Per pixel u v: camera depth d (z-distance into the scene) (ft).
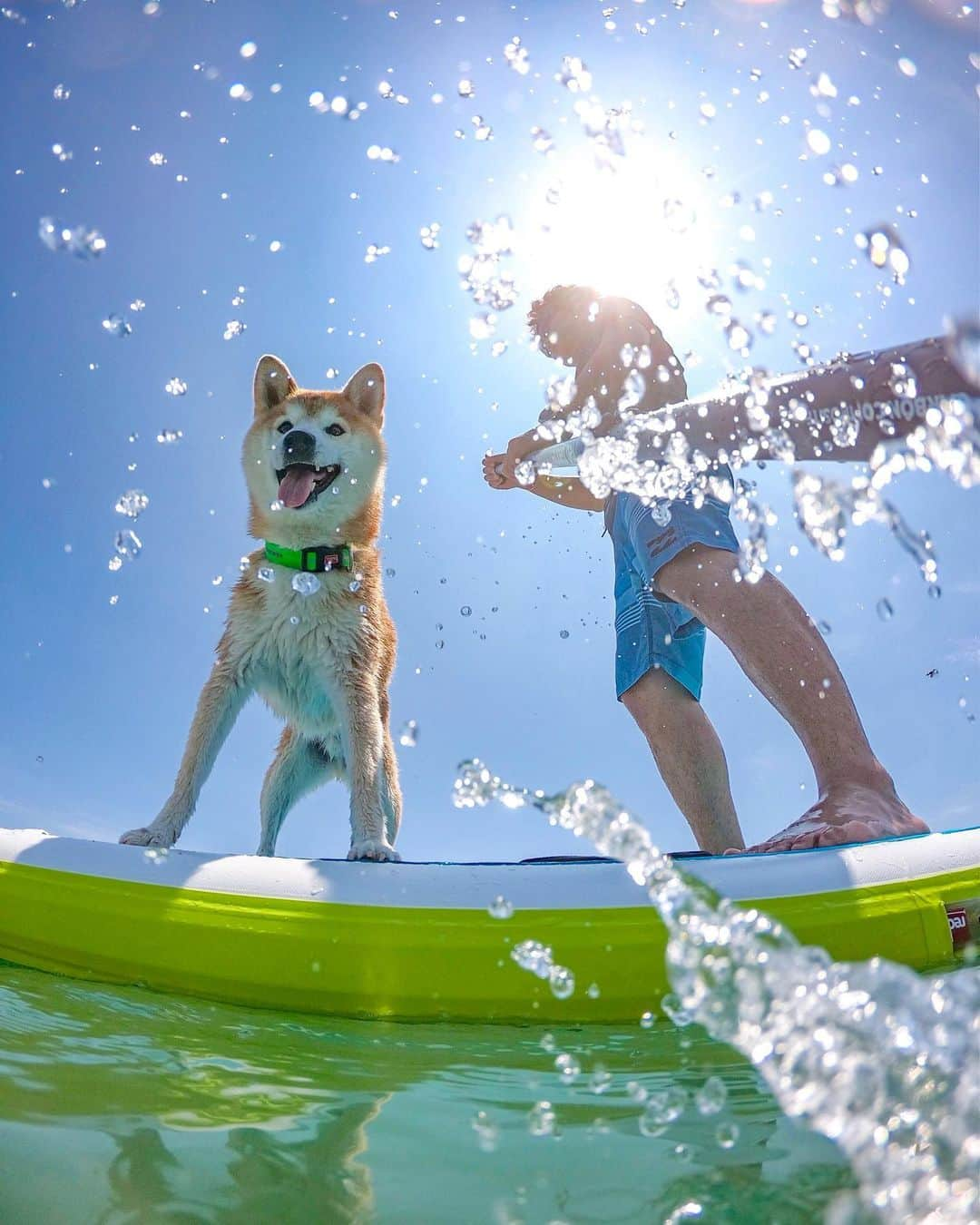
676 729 3.34
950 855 2.36
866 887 2.21
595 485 2.47
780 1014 1.40
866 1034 1.35
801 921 2.07
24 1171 1.13
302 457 3.77
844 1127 1.18
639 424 2.32
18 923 2.26
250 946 2.08
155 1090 1.44
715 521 3.01
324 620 3.58
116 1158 1.19
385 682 4.06
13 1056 1.55
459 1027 1.92
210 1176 1.14
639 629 3.37
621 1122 1.32
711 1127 1.30
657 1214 1.04
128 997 2.04
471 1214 1.05
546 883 2.26
